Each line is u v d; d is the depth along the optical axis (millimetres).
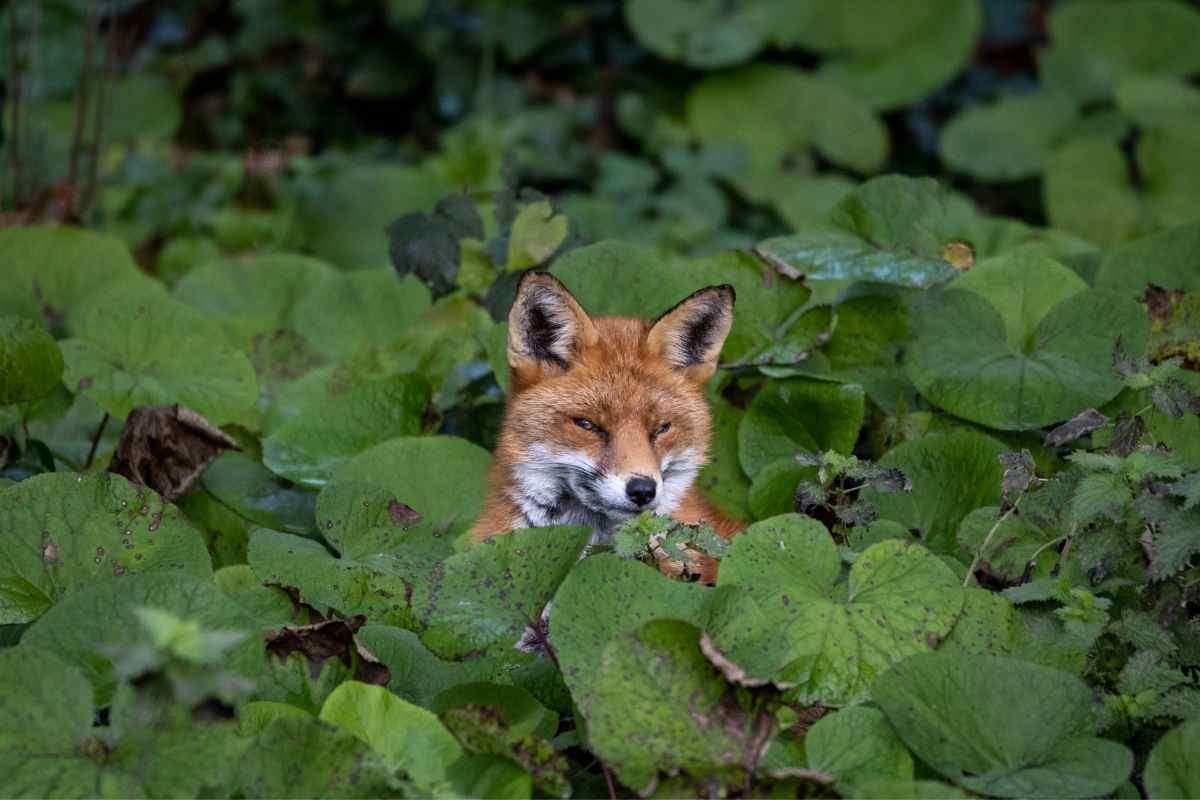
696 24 17672
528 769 5441
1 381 7883
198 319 9023
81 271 10641
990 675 5871
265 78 18922
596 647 5875
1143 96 16484
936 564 6453
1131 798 5656
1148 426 7750
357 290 10875
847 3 17969
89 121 17188
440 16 18469
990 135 17219
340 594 6801
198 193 16172
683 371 8148
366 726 5723
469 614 6203
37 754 5043
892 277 8664
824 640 6160
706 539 6203
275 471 8586
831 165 18328
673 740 5340
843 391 8234
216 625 5742
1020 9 19469
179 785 4996
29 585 6344
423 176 14898
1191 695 5797
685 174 16562
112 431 9352
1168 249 9273
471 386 9312
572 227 10352
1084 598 6078
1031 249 9453
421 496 8320
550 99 18359
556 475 7898
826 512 7328
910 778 5613
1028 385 8188
